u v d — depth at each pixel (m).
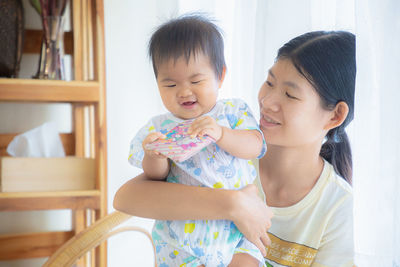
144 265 2.06
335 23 1.01
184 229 0.85
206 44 0.87
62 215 1.88
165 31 0.89
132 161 0.93
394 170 0.74
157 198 0.85
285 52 0.92
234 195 0.82
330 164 1.05
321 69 0.87
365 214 0.79
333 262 0.94
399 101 0.74
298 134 0.91
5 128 1.80
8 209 1.47
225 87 1.46
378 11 0.77
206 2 1.56
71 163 1.57
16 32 1.61
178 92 0.88
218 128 0.81
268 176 1.06
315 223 0.98
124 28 2.00
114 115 2.00
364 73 0.79
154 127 0.95
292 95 0.89
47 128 1.68
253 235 0.82
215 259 0.84
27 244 1.71
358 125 0.80
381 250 0.75
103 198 1.57
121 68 2.01
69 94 1.54
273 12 1.16
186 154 0.74
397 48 0.74
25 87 1.50
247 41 1.32
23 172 1.52
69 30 1.84
